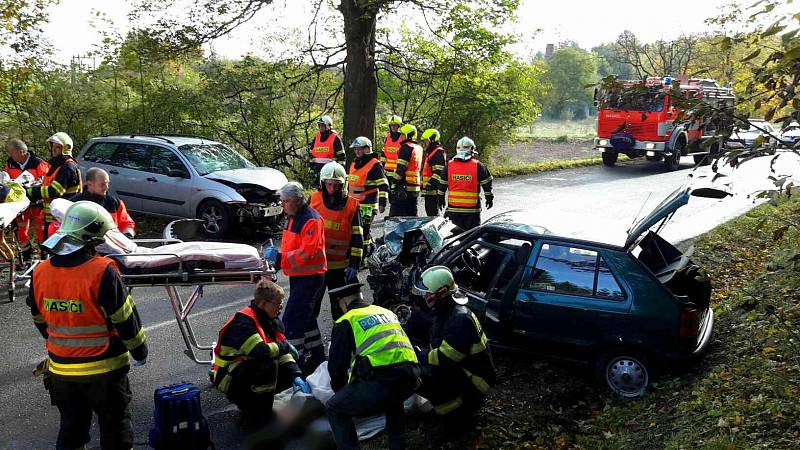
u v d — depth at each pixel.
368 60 18.47
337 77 19.98
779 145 4.44
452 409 5.48
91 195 7.02
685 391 6.03
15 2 14.37
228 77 17.70
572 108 57.06
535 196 17.16
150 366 6.89
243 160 13.50
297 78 18.75
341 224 7.18
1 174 8.98
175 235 9.70
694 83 19.84
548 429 5.80
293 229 6.49
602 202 16.31
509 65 22.41
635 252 6.67
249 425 5.52
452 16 18.95
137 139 13.08
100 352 4.54
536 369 6.95
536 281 6.49
